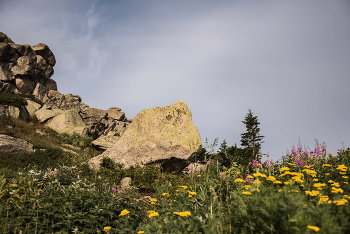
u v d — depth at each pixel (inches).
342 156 289.3
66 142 852.0
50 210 159.8
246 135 787.4
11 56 1211.2
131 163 402.3
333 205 104.4
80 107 1432.1
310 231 78.0
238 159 373.1
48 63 1453.0
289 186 120.6
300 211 88.7
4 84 1098.1
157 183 314.0
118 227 164.4
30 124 917.2
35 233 137.7
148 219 182.5
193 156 413.4
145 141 408.2
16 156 436.8
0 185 169.3
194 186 206.1
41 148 619.2
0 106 860.6
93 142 837.8
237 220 108.4
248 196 111.0
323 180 182.7
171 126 424.8
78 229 155.2
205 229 110.9
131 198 210.7
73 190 202.2
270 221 89.1
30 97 1213.7
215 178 224.4
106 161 400.2
